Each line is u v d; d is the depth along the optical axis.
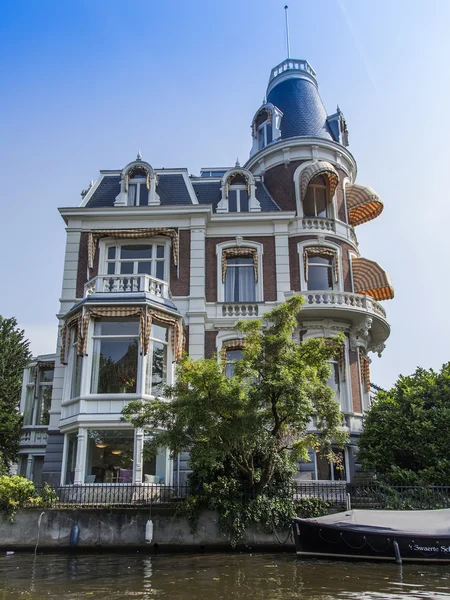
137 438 18.58
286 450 17.16
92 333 20.08
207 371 14.68
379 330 25.31
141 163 25.16
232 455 15.67
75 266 23.55
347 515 14.09
